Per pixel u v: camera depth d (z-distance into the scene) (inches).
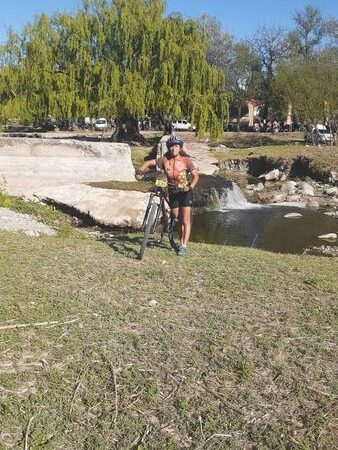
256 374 168.2
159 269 272.7
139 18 1175.0
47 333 189.8
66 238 363.9
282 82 1535.4
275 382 164.1
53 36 1176.8
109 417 145.6
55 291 231.1
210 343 187.2
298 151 1205.7
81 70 1158.3
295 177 1107.3
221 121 1250.0
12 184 649.0
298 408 151.6
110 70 1147.9
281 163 1119.0
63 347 180.2
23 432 138.3
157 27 1167.6
